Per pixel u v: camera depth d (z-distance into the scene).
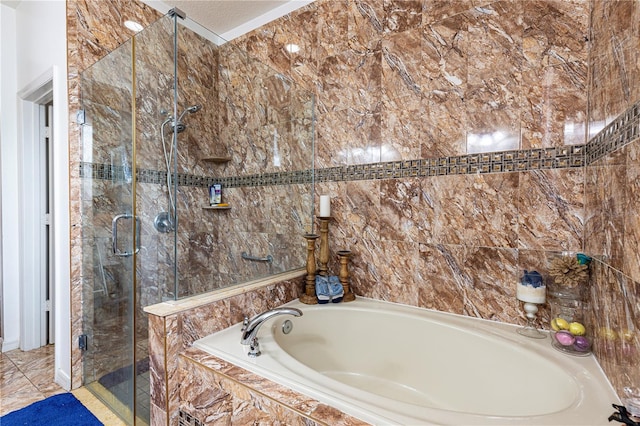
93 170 1.96
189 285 1.66
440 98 1.69
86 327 2.00
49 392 1.94
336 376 1.74
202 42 2.05
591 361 1.19
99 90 1.88
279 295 1.82
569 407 0.92
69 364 1.98
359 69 1.96
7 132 2.46
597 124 1.21
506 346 1.35
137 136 1.67
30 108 2.45
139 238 1.65
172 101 1.88
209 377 1.16
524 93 1.48
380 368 1.71
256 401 1.00
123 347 1.70
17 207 2.53
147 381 1.53
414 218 1.79
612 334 1.02
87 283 2.00
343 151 2.03
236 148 2.18
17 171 2.51
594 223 1.23
